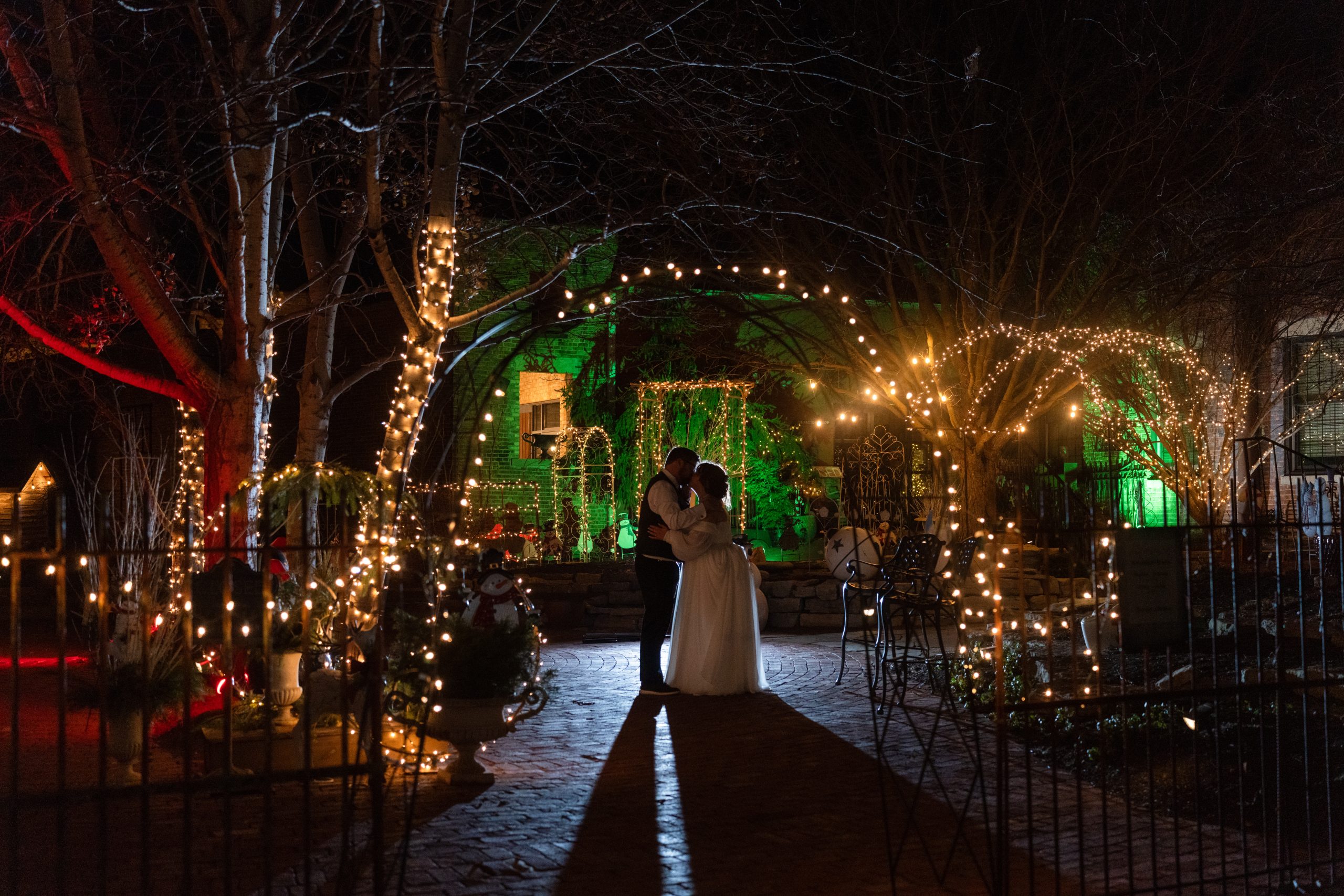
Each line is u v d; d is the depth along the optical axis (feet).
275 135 29.71
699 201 40.98
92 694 22.30
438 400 61.67
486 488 63.31
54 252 42.04
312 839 18.66
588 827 19.53
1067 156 58.44
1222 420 55.93
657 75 38.58
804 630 48.55
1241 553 39.45
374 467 66.85
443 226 31.27
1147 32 56.34
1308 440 54.95
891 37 57.93
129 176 32.65
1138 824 19.65
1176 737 23.76
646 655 32.78
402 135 37.45
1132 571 16.48
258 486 28.07
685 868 17.38
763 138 46.70
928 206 62.18
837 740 26.37
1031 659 31.40
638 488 66.39
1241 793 16.51
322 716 23.21
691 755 25.00
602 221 47.16
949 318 59.62
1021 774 22.85
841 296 59.47
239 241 31.83
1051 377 57.36
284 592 25.13
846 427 74.49
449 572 22.97
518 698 22.65
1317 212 49.85
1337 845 18.58
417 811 20.39
